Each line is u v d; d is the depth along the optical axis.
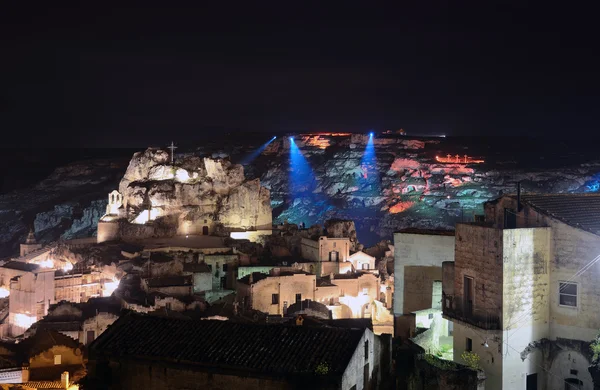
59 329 90.62
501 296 50.16
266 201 167.25
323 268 132.62
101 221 155.50
